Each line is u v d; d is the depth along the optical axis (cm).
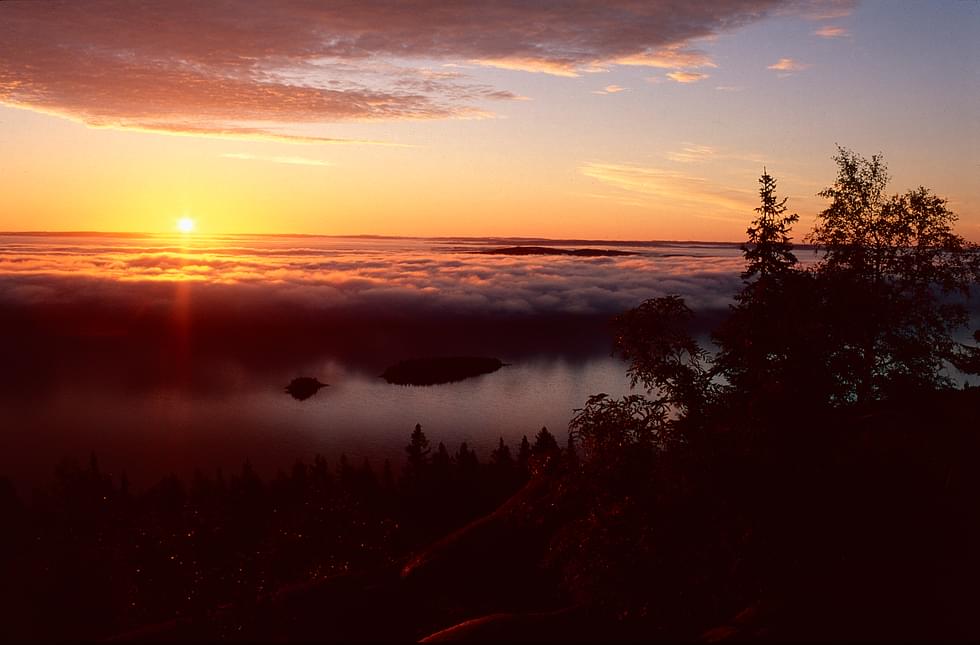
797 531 1414
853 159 2859
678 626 1527
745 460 1439
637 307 1688
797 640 1288
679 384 1620
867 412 1998
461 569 2141
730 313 1672
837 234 2825
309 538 2288
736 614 1480
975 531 1574
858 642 1283
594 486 1623
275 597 1955
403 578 2116
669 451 1580
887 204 2817
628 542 1555
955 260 2705
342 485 7150
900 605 1377
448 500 7088
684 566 1498
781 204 1642
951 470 1795
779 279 1642
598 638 1545
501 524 2339
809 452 1441
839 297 2009
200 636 1745
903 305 2439
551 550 1734
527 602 2005
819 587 1451
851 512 1466
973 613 1334
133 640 1708
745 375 1600
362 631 1848
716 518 1467
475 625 1620
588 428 1666
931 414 2116
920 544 1542
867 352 2197
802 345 1558
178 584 2009
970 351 2716
